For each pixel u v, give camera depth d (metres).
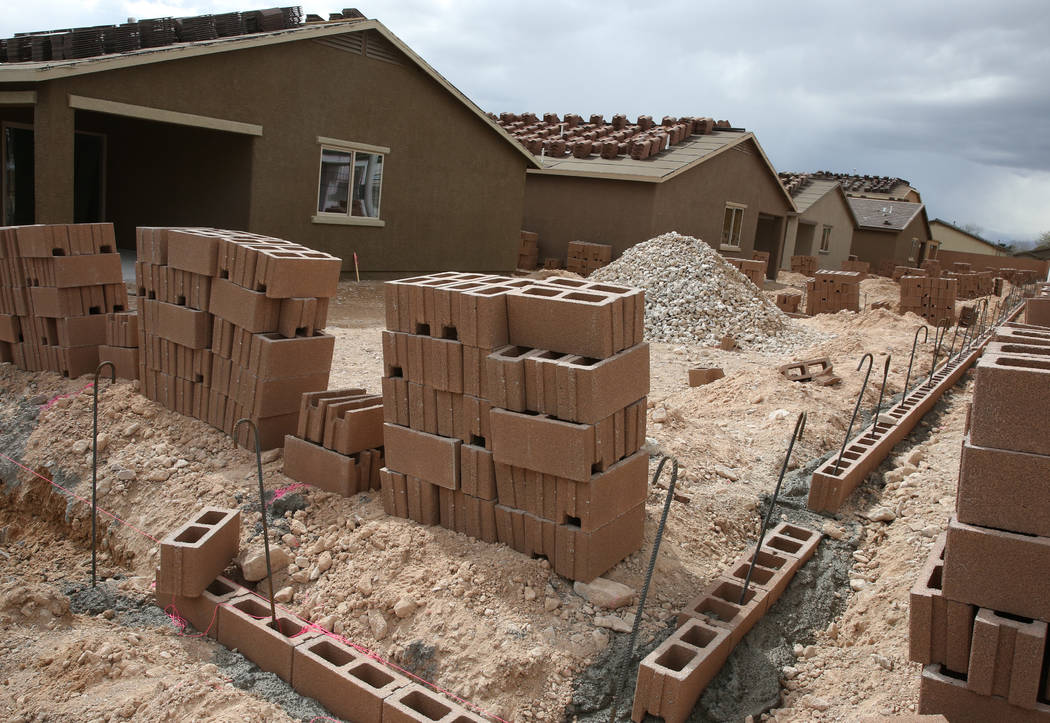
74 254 8.56
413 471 5.51
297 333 6.95
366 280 17.30
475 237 19.89
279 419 6.78
